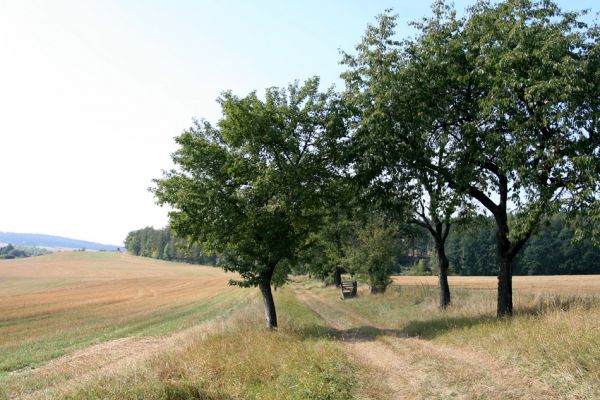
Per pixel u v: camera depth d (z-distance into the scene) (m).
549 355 9.29
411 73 16.44
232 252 20.08
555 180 14.59
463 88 16.95
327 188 19.89
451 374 9.66
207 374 10.52
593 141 13.76
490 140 14.80
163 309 40.16
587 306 14.66
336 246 39.81
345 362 11.44
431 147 17.72
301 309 30.23
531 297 19.98
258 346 14.05
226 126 18.83
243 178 18.84
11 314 35.59
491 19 15.40
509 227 15.13
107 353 18.17
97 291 66.00
